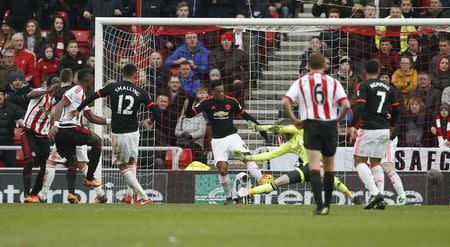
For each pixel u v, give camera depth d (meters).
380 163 43.25
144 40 53.69
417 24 50.34
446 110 51.28
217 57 55.41
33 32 60.38
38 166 52.59
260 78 55.09
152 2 62.25
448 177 50.47
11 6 64.44
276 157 47.03
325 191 34.88
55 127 45.94
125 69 45.25
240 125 54.72
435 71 54.94
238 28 51.66
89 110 46.28
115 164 47.66
